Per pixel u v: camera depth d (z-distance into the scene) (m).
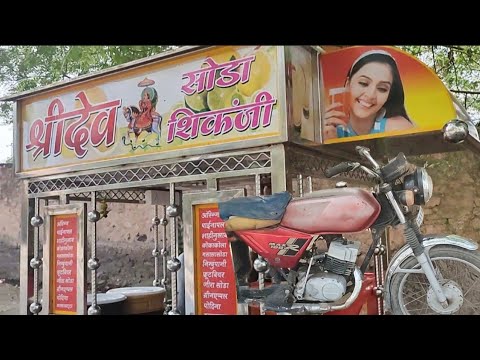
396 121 3.33
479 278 2.56
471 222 5.26
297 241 2.64
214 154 3.27
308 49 3.40
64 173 4.06
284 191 2.96
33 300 4.20
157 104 3.54
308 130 3.28
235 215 2.79
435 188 5.45
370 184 4.36
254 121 3.09
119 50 6.50
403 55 3.31
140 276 7.21
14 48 8.72
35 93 4.22
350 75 3.45
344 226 2.57
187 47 3.28
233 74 3.20
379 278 3.48
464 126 2.73
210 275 3.22
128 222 7.43
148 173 3.63
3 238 8.53
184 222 3.34
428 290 2.56
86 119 3.93
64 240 4.06
